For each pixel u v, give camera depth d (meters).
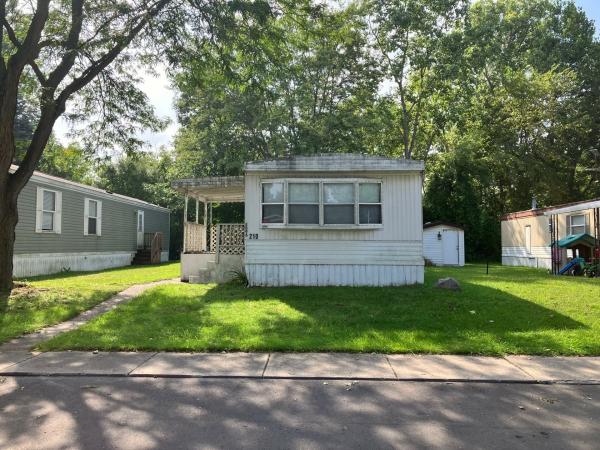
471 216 28.23
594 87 30.23
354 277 12.13
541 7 33.66
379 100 28.62
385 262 12.10
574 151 30.48
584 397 4.80
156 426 4.04
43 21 10.88
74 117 13.55
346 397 4.77
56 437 3.80
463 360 6.06
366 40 26.92
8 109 10.66
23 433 3.88
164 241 30.56
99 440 3.75
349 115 25.53
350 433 3.90
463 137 29.91
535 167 28.98
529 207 32.53
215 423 4.10
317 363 5.89
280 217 12.19
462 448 3.63
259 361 5.97
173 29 11.77
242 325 7.75
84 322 8.34
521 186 31.98
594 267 16.00
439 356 6.24
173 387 5.07
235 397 4.76
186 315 8.53
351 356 6.22
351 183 12.12
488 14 30.41
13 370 5.59
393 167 12.02
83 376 5.45
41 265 17.14
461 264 23.81
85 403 4.58
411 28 26.22
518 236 23.92
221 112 25.58
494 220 29.70
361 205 12.12
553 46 33.47
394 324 7.88
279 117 25.12
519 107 29.20
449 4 25.75
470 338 7.00
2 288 10.90
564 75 28.98
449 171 28.44
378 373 5.50
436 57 26.52
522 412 4.38
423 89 28.30
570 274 17.00
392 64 27.50
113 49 11.84
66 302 9.92
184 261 14.55
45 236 17.38
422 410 4.42
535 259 22.06
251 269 12.29
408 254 12.09
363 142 27.83
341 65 26.55
